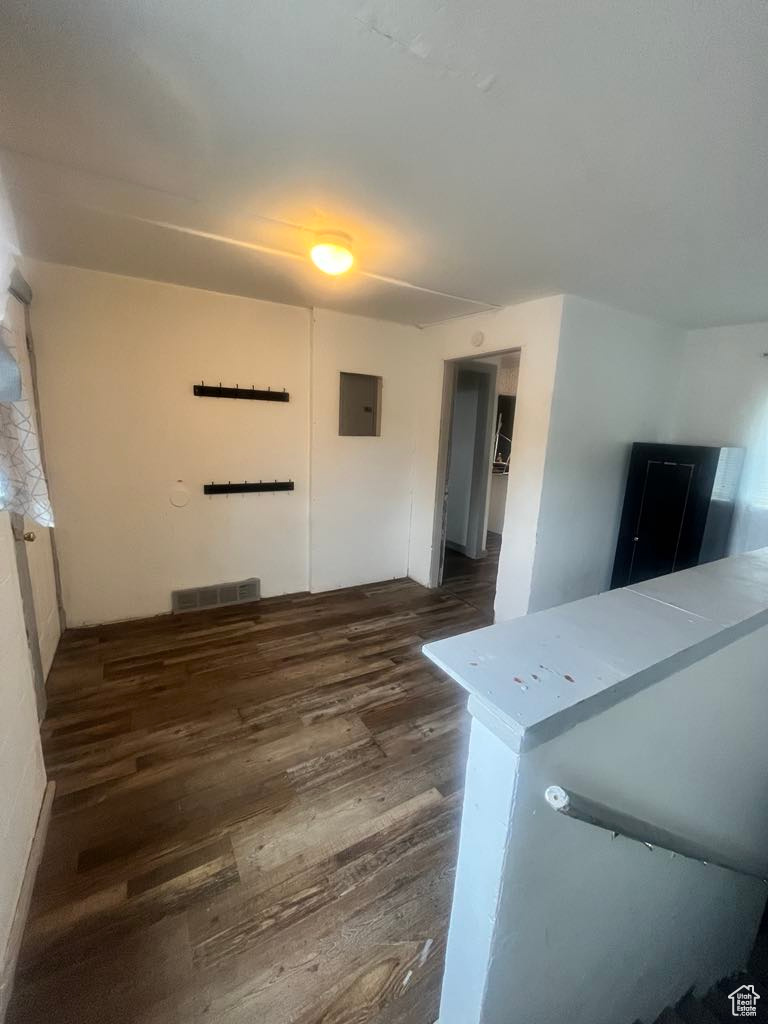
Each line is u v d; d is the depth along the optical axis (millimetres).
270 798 1766
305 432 3602
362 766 1953
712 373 3352
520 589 3158
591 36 927
